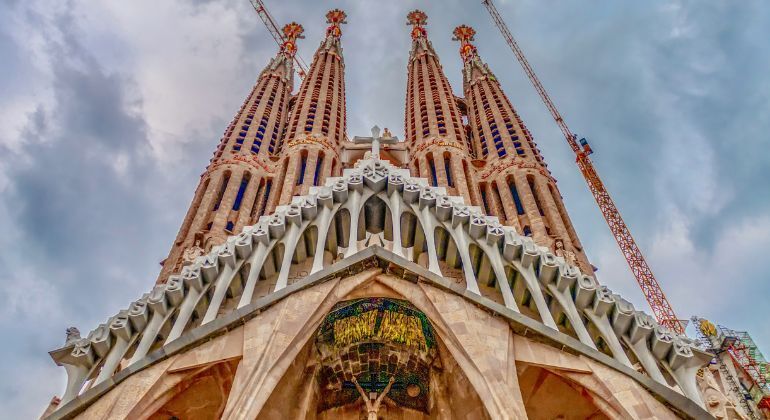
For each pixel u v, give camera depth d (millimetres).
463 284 26156
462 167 45938
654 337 22391
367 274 24266
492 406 19453
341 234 28094
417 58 66750
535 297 23703
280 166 46156
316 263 24703
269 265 26109
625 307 23172
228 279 24281
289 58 69125
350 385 26578
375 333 26234
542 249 25203
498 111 53281
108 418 19172
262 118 52906
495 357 20797
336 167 47875
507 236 25469
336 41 72000
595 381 20844
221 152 47500
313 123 50844
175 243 38781
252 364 20359
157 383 20406
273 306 22562
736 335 64438
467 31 77375
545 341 22000
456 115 54312
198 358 21094
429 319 22969
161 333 23438
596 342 23797
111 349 22109
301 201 27188
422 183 28547
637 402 19812
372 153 31188
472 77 63688
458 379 24875
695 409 19547
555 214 40812
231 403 19297
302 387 24891
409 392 26594
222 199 41625
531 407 23484
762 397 56406
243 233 25859
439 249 27484
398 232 26109
